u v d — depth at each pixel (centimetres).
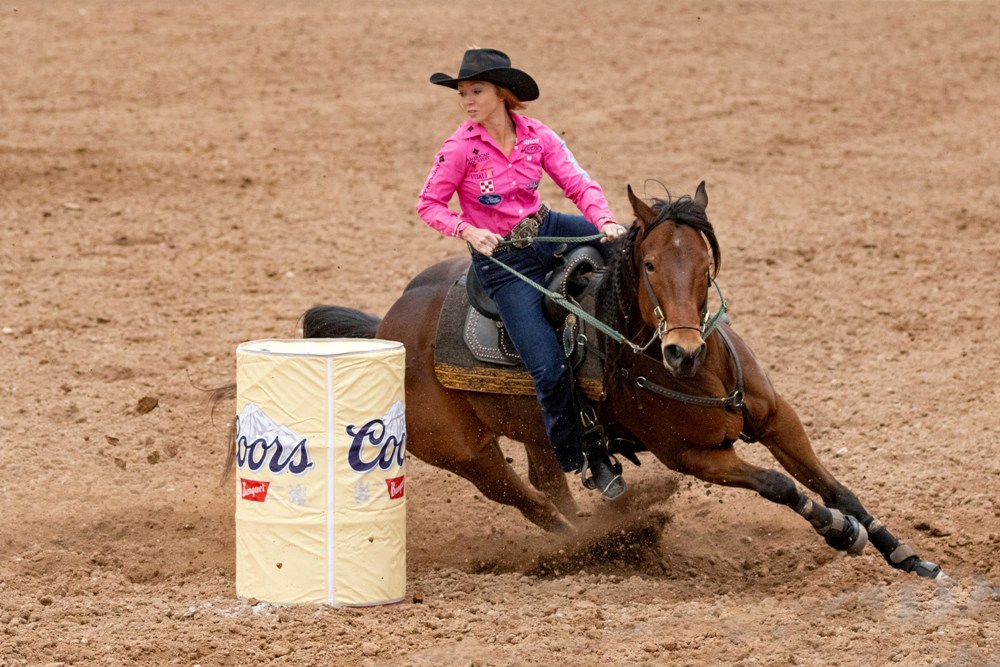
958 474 1375
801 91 3297
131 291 2067
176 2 4272
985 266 2109
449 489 1437
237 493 1084
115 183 2617
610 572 1220
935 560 1159
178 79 3403
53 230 2355
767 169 2725
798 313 1945
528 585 1135
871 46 3700
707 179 2659
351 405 1040
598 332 1112
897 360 1756
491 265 1122
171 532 1295
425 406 1202
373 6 4266
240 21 4031
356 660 944
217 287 2095
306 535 1050
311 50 3706
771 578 1169
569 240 1095
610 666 920
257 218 2450
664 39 3822
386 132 3016
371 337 1279
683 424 1091
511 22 4025
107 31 3881
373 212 2497
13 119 3016
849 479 1388
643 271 1034
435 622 1014
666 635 980
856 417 1569
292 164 2775
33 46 3684
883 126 3008
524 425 1179
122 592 1134
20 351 1808
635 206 1039
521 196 1110
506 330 1141
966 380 1662
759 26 3953
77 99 3203
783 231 2328
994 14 3997
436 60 3616
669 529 1302
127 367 1741
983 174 2625
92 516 1316
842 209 2442
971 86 3284
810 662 920
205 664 942
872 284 2056
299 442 1041
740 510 1338
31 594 1120
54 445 1509
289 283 2120
